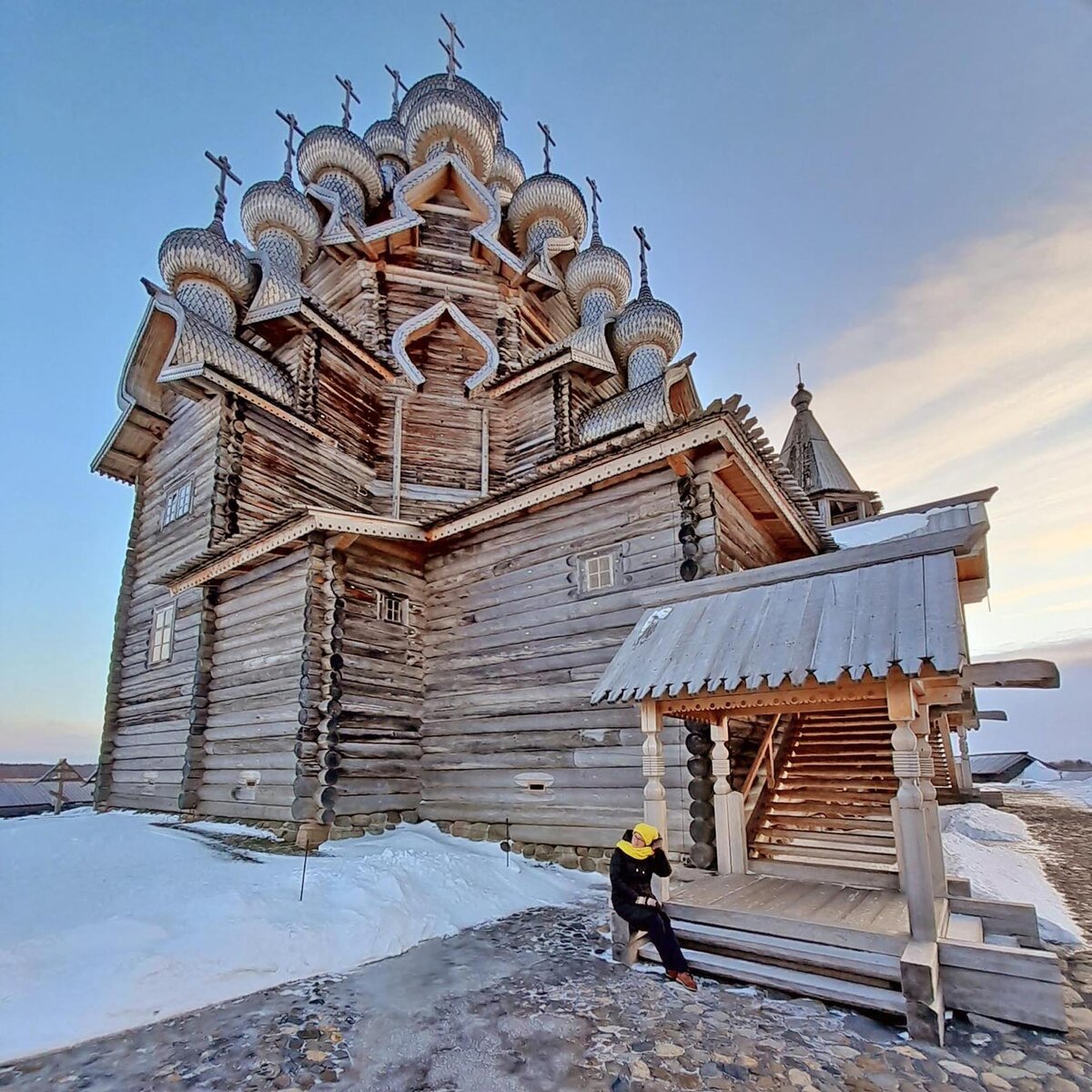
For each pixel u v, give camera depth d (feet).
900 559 17.29
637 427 44.42
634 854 16.93
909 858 14.30
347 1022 13.69
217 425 42.96
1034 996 13.01
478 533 35.70
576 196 70.18
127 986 14.58
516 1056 12.11
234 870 24.72
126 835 32.19
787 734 31.91
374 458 52.75
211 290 51.55
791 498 35.19
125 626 50.83
